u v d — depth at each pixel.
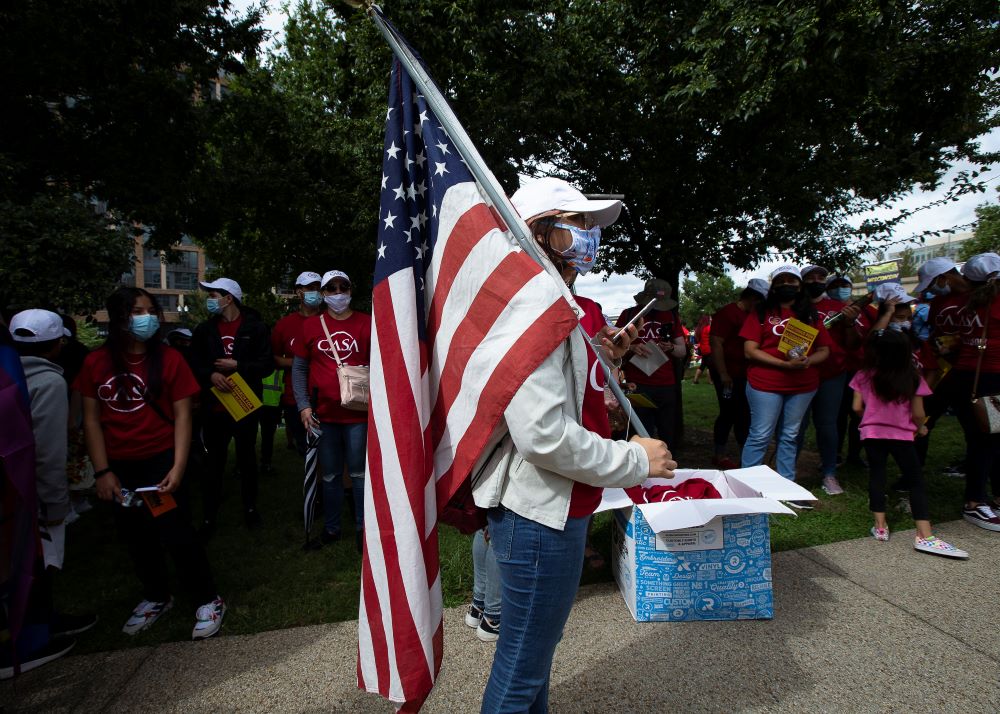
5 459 2.05
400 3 5.07
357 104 7.92
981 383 4.22
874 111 5.51
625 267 7.26
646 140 5.91
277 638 2.89
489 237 1.52
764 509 2.68
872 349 3.87
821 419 4.90
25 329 2.77
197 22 7.92
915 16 5.02
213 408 4.40
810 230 6.45
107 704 2.40
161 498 2.85
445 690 2.42
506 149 5.62
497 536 1.52
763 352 4.41
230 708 2.35
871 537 3.94
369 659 1.58
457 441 1.51
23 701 2.43
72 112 7.23
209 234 9.84
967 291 4.59
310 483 4.10
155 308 3.00
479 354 1.45
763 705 2.26
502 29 5.21
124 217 7.69
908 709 2.22
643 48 5.28
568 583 1.50
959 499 4.72
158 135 7.81
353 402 3.74
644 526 2.89
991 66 5.25
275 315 18.78
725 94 4.64
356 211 11.45
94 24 6.55
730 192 5.68
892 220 6.70
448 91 5.73
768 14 3.98
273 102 11.52
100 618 3.16
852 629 2.78
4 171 4.89
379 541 1.56
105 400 2.87
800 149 5.88
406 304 1.61
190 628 3.02
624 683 2.41
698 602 2.88
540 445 1.33
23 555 2.12
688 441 7.26
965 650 2.59
